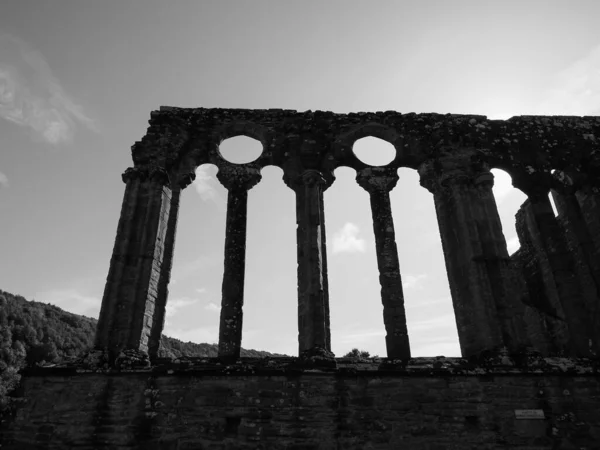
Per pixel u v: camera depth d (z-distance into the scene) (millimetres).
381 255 15508
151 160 16328
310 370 12367
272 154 17359
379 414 11977
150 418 11641
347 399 12117
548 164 18000
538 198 17266
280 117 18250
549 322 17844
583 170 17922
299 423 11734
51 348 62406
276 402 11969
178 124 17578
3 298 69500
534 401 12453
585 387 12789
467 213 15828
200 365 12672
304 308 14305
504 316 14094
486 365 12984
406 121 18391
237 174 16766
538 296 19031
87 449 11234
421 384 12445
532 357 13305
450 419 12047
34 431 11375
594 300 16062
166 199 15992
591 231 17234
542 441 11961
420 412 12086
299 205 16453
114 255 14305
